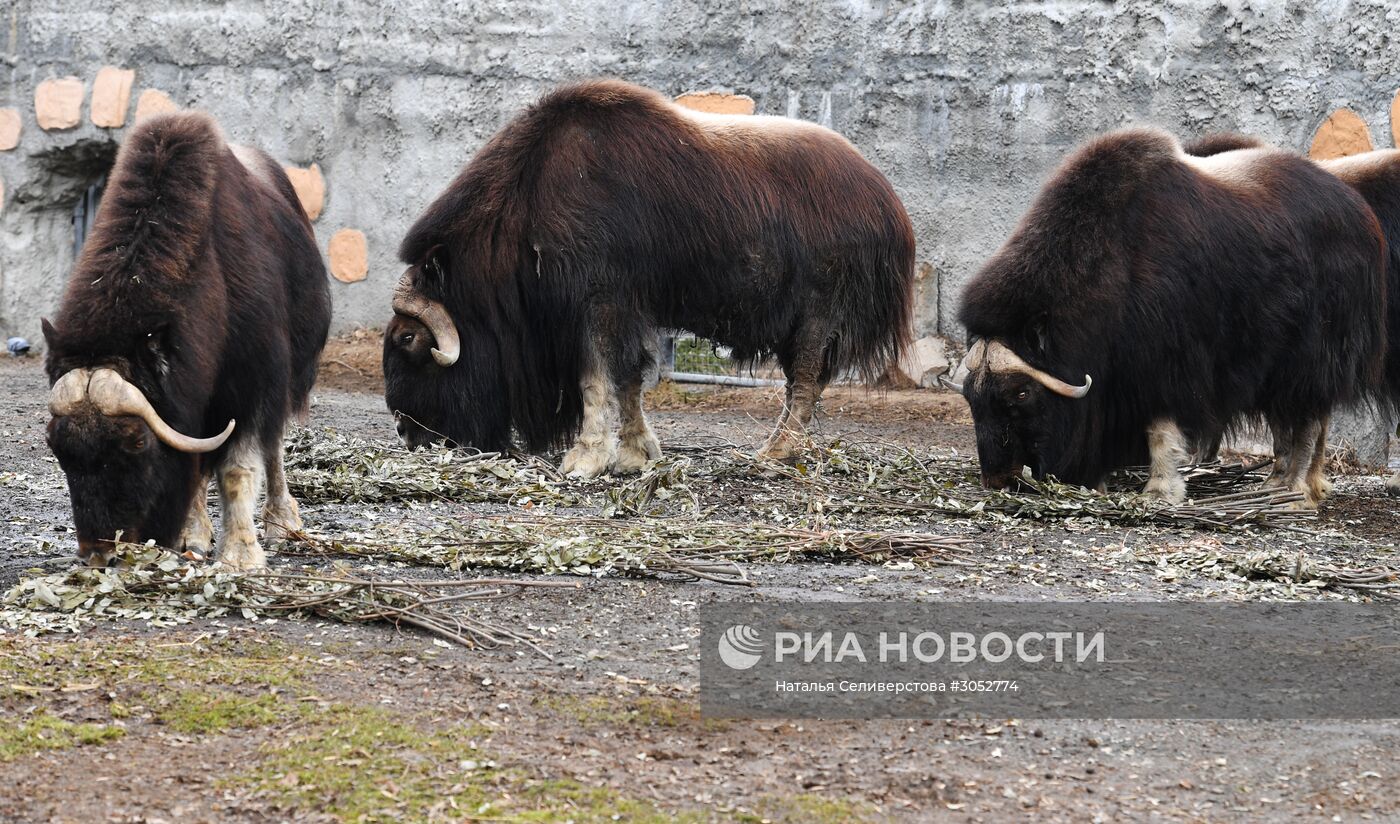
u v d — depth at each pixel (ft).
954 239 43.80
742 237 27.78
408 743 12.23
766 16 44.83
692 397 43.70
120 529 15.66
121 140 49.73
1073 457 25.76
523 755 12.11
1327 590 19.45
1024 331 25.53
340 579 16.84
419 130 47.93
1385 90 39.06
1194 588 19.31
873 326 29.96
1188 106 41.09
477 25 47.37
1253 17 40.32
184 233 16.33
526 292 27.35
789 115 44.73
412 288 27.78
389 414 37.86
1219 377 26.27
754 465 26.99
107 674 13.79
